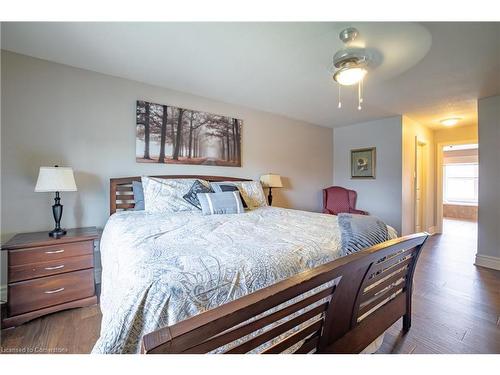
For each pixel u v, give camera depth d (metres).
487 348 1.52
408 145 4.15
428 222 4.98
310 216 2.32
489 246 3.01
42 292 1.82
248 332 0.78
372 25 1.61
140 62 2.27
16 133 2.12
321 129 4.80
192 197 2.56
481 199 3.08
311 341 1.05
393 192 4.09
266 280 1.03
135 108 2.71
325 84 2.74
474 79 2.52
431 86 2.71
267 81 2.68
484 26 1.61
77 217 2.40
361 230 1.53
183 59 2.20
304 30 1.72
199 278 0.90
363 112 3.83
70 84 2.36
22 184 2.15
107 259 1.48
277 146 4.06
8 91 2.09
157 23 1.68
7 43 1.97
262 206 3.16
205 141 3.22
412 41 1.75
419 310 1.97
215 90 2.97
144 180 2.52
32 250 1.79
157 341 0.56
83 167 2.43
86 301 1.99
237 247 1.22
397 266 1.44
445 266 3.03
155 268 0.93
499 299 2.16
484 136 3.07
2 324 1.68
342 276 1.00
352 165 4.71
